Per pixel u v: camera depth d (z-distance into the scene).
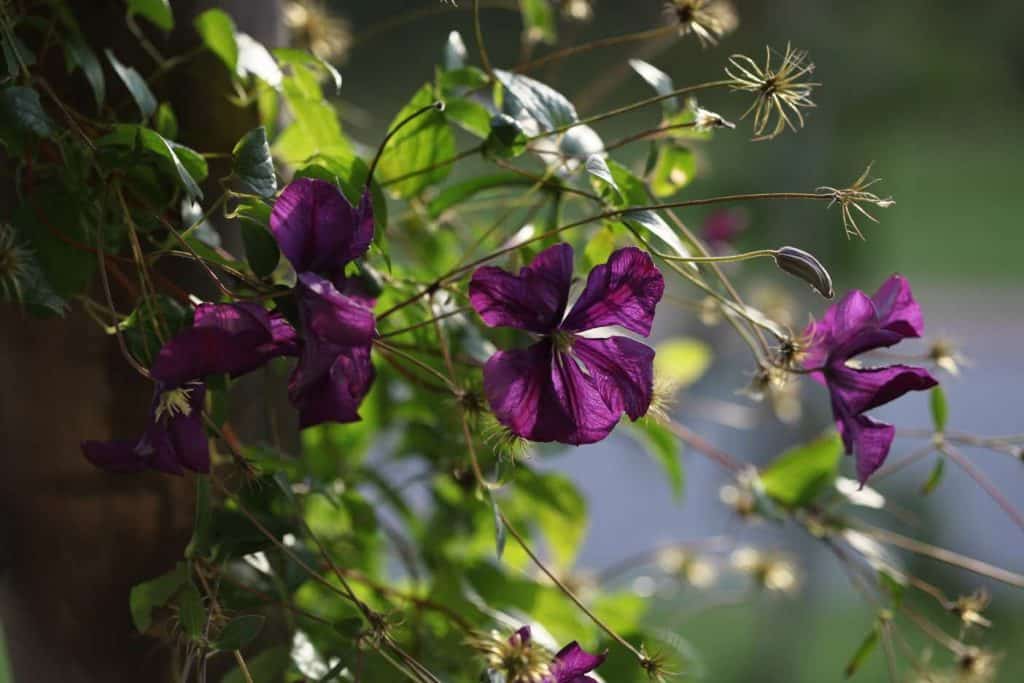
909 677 1.10
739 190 3.28
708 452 1.11
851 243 2.68
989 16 3.21
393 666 0.98
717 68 3.05
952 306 7.52
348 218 0.90
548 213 1.03
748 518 1.17
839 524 1.11
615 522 4.47
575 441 0.92
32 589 0.99
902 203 10.12
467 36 2.81
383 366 1.08
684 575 1.24
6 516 0.98
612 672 1.06
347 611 1.04
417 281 1.03
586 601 1.13
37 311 0.94
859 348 0.96
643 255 0.93
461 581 1.07
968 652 1.08
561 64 1.13
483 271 0.92
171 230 0.93
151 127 0.98
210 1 0.99
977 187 10.38
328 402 0.92
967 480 4.96
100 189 0.95
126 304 0.97
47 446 0.97
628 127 3.65
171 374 0.89
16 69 0.93
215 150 0.99
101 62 0.97
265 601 0.98
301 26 1.13
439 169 1.02
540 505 1.13
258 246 0.93
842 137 2.97
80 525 0.98
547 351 0.93
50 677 1.00
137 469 0.92
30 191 0.94
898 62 3.06
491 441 0.97
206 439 0.92
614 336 0.93
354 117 1.14
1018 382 6.31
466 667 1.03
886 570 1.09
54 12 0.96
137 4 0.97
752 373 1.00
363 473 1.09
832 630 3.22
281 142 1.03
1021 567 3.95
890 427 0.96
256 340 0.90
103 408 0.97
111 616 0.99
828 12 2.61
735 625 3.03
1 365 0.97
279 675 1.00
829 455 1.10
